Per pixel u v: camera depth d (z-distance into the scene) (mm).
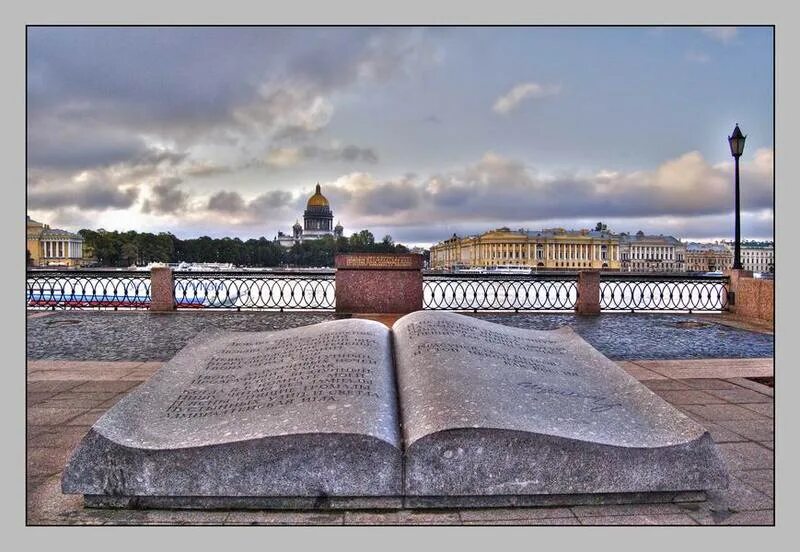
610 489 3561
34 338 12773
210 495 3480
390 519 3426
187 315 18031
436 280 20969
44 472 4246
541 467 3498
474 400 3762
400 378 4328
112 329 14422
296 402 3869
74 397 6613
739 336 13602
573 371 4859
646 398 4301
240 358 4922
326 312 18969
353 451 3445
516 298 20781
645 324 16172
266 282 20703
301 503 3518
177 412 4020
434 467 3457
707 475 3631
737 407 6168
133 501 3559
